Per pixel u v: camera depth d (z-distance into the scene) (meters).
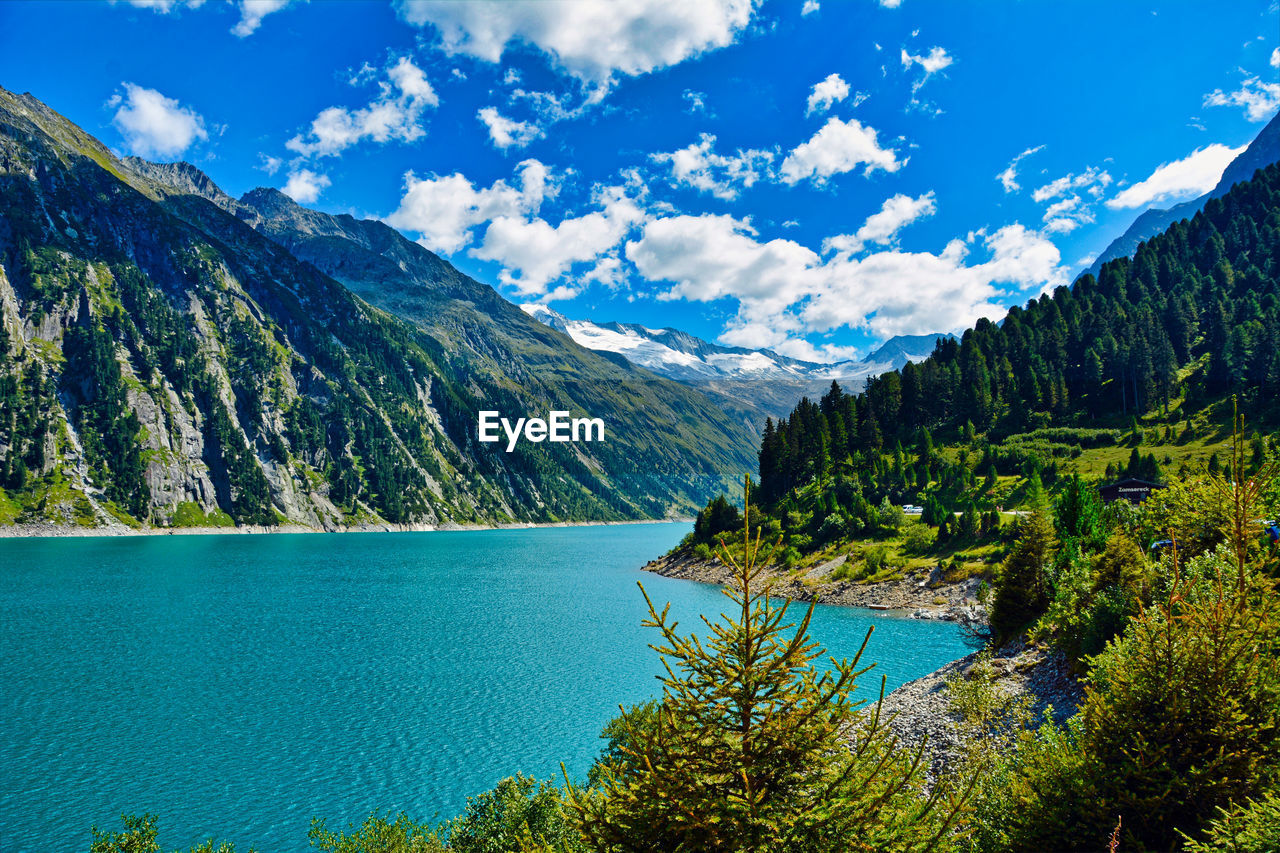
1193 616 17.30
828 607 114.75
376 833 33.59
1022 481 169.12
